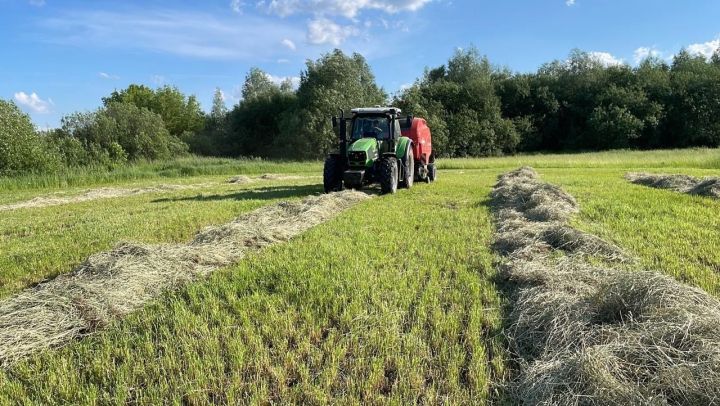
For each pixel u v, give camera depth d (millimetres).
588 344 3254
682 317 3223
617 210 8609
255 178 21203
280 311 4195
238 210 10266
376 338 3607
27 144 21188
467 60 54594
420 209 9477
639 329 3246
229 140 47156
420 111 39812
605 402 2648
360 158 11656
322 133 37625
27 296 4340
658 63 51188
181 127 57344
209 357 3363
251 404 2855
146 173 22828
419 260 5641
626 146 43719
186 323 3936
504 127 44719
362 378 3109
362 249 6078
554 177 16828
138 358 3424
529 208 9047
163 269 5219
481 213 8922
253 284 4820
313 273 5000
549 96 49250
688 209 8547
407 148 13102
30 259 6445
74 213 11039
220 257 5809
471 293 4547
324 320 3949
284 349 3512
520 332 3713
